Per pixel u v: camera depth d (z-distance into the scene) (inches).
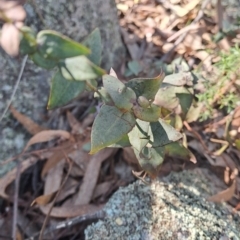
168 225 11.2
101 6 13.7
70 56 7.2
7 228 13.8
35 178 14.4
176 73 12.4
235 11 15.0
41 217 13.8
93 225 11.8
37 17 12.5
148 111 8.6
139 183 12.3
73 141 14.0
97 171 13.8
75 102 14.7
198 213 11.7
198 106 12.8
